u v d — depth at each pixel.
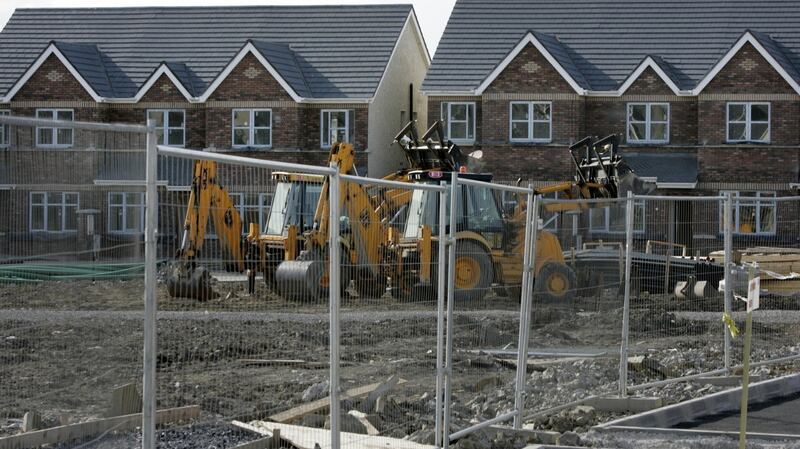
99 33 46.50
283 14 46.50
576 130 41.22
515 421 11.08
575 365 13.55
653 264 16.38
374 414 10.18
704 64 42.66
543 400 12.08
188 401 8.63
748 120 40.75
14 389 6.62
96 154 6.75
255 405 9.57
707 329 16.75
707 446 10.78
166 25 46.62
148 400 6.93
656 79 41.69
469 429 10.27
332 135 42.47
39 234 6.53
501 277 13.44
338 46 44.66
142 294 6.98
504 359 12.44
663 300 16.56
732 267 15.24
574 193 29.33
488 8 44.97
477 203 23.48
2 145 6.38
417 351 10.52
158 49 45.59
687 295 17.06
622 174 29.16
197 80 44.03
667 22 44.28
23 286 6.51
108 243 6.83
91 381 6.96
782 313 17.58
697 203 16.88
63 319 6.73
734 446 10.82
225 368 8.78
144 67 44.78
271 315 8.98
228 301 8.70
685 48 43.31
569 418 11.84
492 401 11.71
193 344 8.68
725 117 40.91
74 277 6.70
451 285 10.05
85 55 44.09
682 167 41.16
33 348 6.66
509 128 41.53
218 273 8.48
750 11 44.53
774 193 40.50
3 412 6.64
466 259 12.68
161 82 43.19
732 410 12.96
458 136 42.09
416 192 16.36
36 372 6.70
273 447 8.73
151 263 6.88
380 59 43.88
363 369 10.21
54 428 6.84
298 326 9.12
